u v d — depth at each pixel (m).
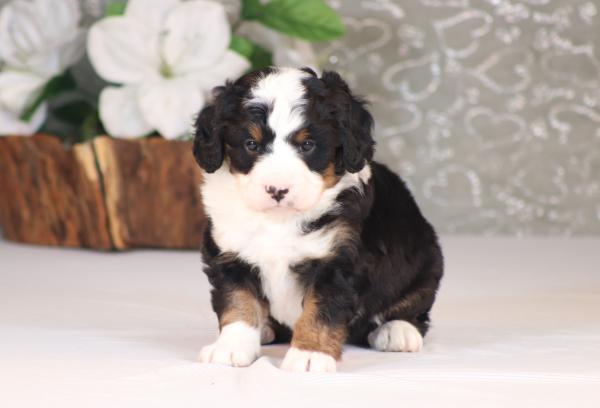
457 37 7.28
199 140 2.79
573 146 7.25
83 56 6.46
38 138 5.87
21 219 6.16
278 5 5.86
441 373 2.53
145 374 2.52
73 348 2.91
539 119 7.27
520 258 5.63
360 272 2.74
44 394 2.34
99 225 5.76
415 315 3.07
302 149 2.64
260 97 2.66
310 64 6.21
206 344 3.00
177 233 5.81
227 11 6.20
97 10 6.88
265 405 2.22
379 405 2.23
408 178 7.34
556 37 7.23
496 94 7.29
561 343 3.04
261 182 2.60
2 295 4.09
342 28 5.88
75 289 4.31
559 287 4.47
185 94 5.58
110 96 5.72
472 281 4.65
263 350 2.93
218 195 2.77
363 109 2.82
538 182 7.30
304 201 2.61
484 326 3.40
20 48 6.03
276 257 2.73
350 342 3.07
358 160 2.71
